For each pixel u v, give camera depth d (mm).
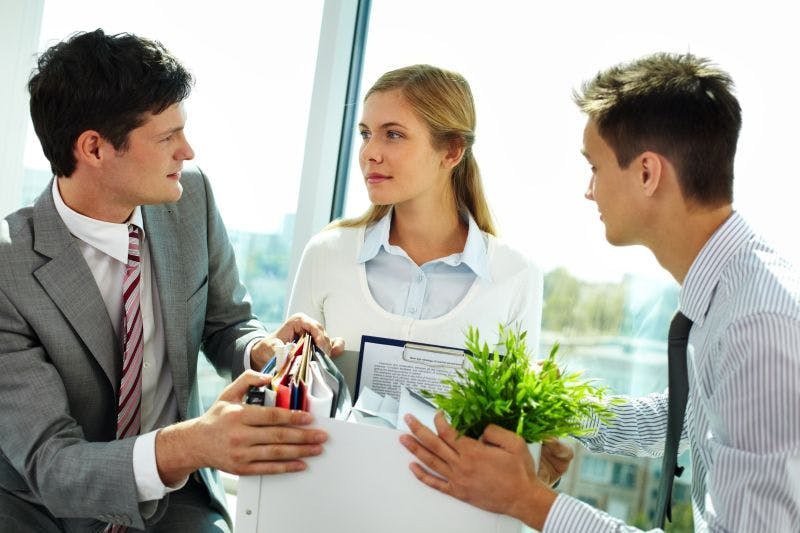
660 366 1848
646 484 1896
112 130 1416
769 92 1714
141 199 1497
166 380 1617
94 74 1399
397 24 2016
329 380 1273
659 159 1183
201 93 2186
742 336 1065
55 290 1436
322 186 2080
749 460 1033
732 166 1188
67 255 1461
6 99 2312
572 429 1128
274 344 1518
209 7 2170
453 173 1644
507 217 1935
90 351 1464
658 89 1185
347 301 1586
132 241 1536
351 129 2100
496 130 1931
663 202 1200
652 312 1845
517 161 1917
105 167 1451
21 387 1375
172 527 1487
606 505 1935
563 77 1873
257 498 1149
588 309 1893
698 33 1769
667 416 1350
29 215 1506
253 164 2158
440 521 1120
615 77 1251
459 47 1957
